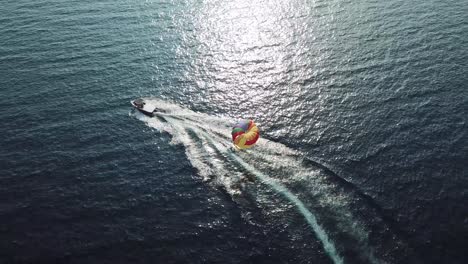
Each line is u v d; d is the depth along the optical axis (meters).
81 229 45.53
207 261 42.03
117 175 51.59
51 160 53.72
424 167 50.47
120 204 48.12
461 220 44.62
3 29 79.81
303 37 75.50
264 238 43.69
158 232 44.91
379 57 69.25
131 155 54.19
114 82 66.44
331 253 42.03
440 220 44.69
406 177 49.38
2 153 54.75
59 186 50.44
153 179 50.94
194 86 65.62
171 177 51.06
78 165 52.97
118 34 78.12
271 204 47.00
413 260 41.19
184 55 72.25
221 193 48.72
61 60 71.25
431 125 56.06
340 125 57.09
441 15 79.69
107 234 44.94
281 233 44.03
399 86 62.88
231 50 73.06
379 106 59.62
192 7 86.25
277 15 82.25
